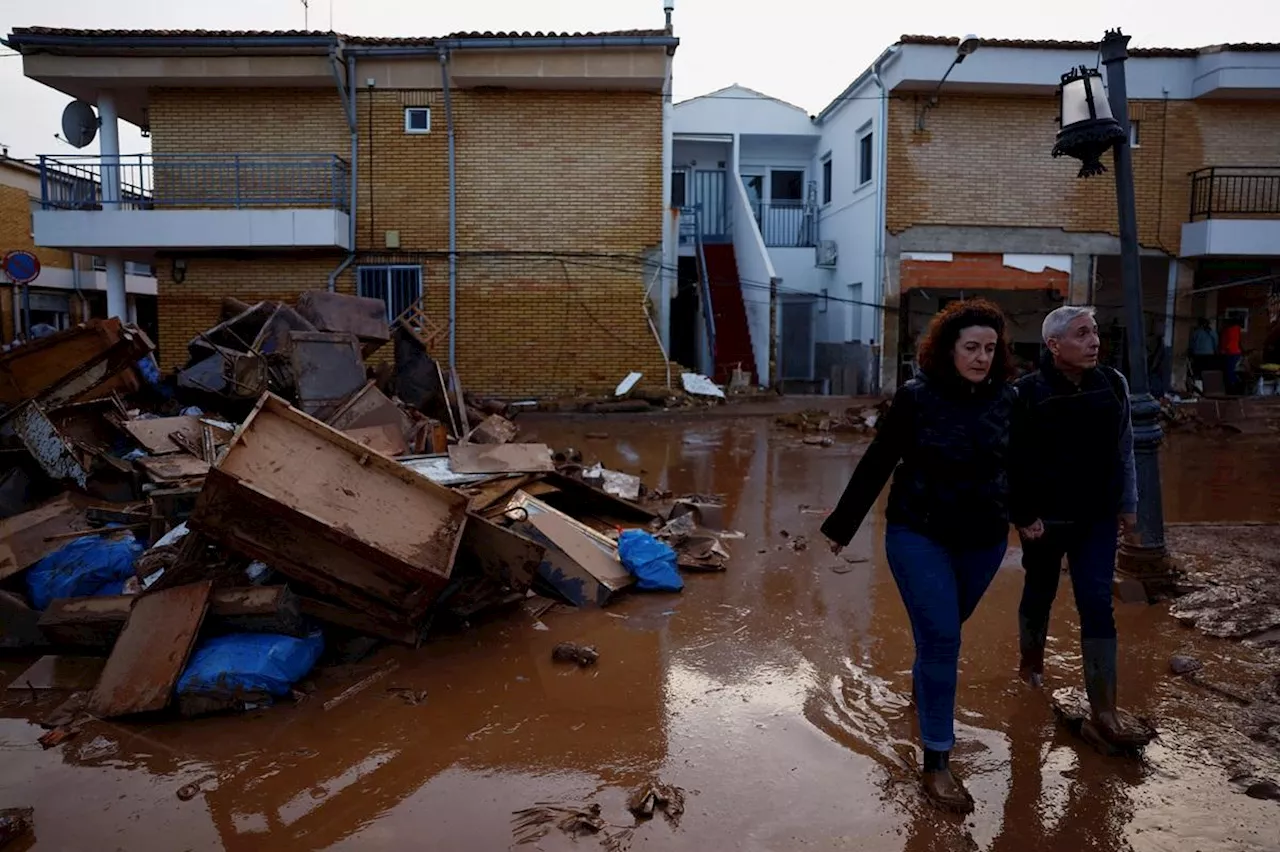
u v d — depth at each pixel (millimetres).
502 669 4551
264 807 3266
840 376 20328
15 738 3820
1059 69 17672
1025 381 3742
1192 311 19812
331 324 9500
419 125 17406
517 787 3404
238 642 4230
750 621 5316
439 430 8594
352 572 4500
